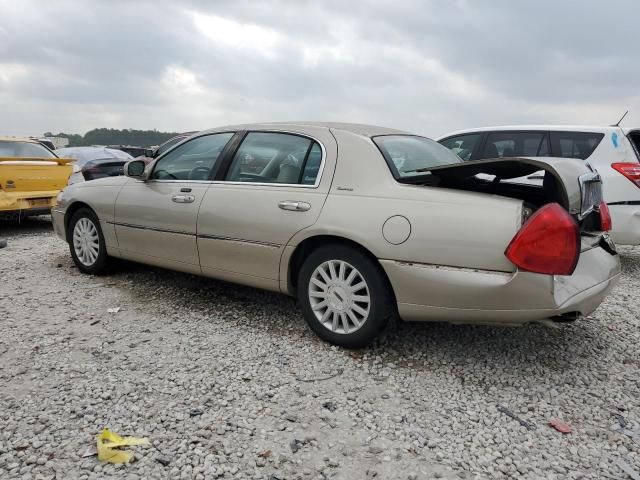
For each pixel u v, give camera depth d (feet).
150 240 15.01
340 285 11.48
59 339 11.96
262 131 13.52
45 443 8.04
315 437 8.41
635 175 19.39
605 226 11.78
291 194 12.09
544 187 11.17
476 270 9.78
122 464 7.59
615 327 13.65
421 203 10.42
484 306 9.83
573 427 8.95
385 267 10.59
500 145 23.20
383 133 12.92
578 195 9.93
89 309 14.11
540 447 8.36
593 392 10.13
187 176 14.49
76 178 28.25
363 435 8.52
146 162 15.96
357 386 10.09
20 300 14.75
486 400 9.75
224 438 8.30
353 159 11.64
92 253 17.16
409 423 8.91
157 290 15.87
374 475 7.54
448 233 9.98
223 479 7.36
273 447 8.11
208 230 13.41
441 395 9.89
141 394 9.55
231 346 11.79
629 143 20.02
